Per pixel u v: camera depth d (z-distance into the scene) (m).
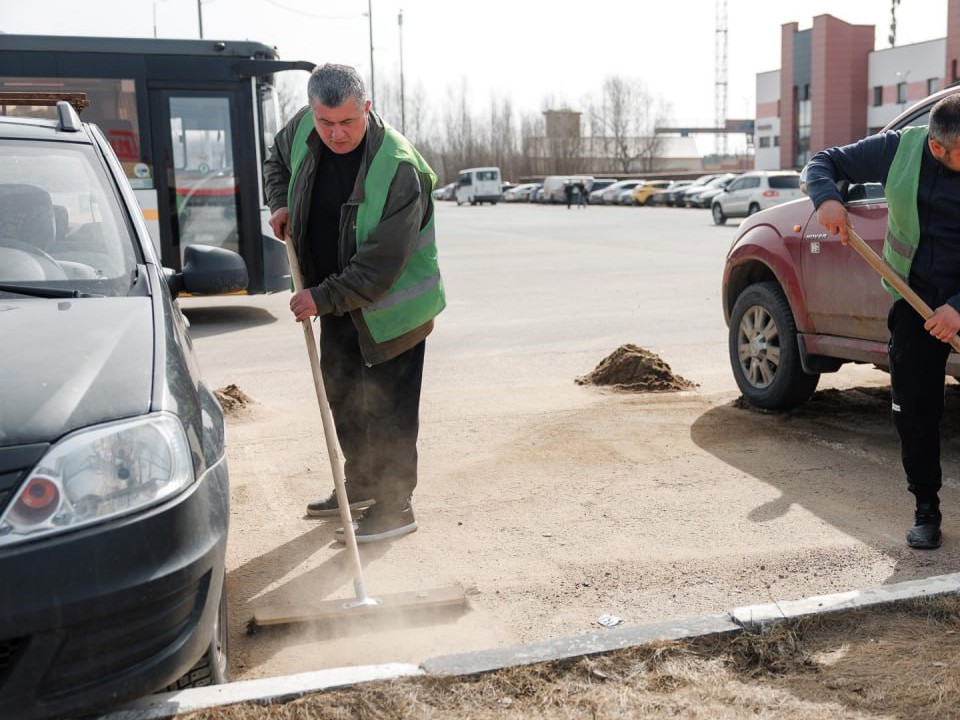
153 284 3.24
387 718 2.64
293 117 4.28
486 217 41.44
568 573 3.87
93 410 2.45
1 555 2.21
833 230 3.81
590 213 43.69
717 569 3.87
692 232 27.36
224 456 2.87
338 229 4.09
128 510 2.36
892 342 3.97
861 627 3.11
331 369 4.36
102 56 10.69
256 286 11.33
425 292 4.11
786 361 5.92
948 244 3.80
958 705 2.68
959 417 5.95
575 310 11.56
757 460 5.26
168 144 10.95
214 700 2.63
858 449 5.42
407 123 92.06
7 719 2.22
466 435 5.89
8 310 2.96
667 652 2.96
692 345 8.95
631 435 5.80
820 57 61.28
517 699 2.75
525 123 101.38
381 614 3.52
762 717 2.66
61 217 3.41
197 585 2.52
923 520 4.03
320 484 5.09
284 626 3.46
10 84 10.48
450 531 4.36
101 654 2.32
